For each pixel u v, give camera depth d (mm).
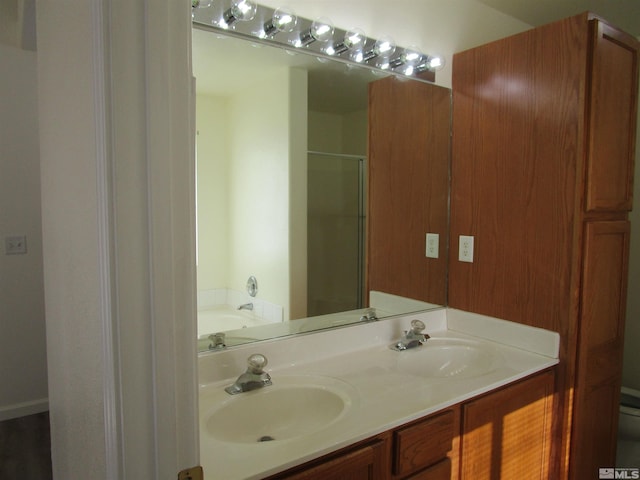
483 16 2172
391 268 1939
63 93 826
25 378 2766
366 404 1239
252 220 1571
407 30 1896
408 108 1926
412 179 1982
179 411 568
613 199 1729
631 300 2641
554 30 1610
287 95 1611
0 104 2609
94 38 509
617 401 1917
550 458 1676
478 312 1926
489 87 1829
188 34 549
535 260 1709
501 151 1799
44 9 1037
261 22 1481
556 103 1613
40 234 2758
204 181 1465
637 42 1772
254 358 1354
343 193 1815
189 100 554
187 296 564
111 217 500
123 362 521
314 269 1751
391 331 1855
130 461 537
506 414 1471
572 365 1638
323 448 1013
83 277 724
